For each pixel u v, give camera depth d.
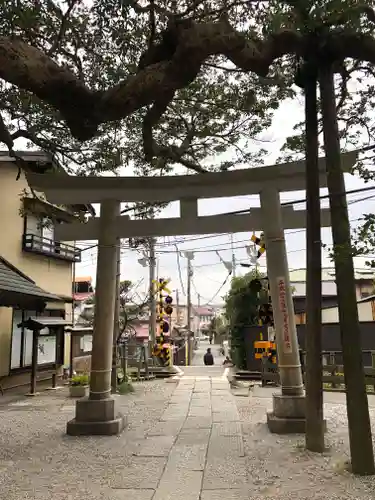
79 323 19.58
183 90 7.63
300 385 7.21
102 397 7.45
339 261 4.63
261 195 7.78
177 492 4.54
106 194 8.17
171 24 4.80
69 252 17.22
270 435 6.75
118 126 8.59
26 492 4.59
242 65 4.94
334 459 5.38
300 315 21.45
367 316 18.47
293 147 6.49
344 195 5.20
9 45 4.35
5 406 10.22
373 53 5.02
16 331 13.40
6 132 5.71
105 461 5.66
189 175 7.92
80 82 4.73
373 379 10.52
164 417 8.53
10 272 11.98
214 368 17.94
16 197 14.27
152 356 18.61
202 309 69.88
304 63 5.68
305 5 4.72
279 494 4.38
